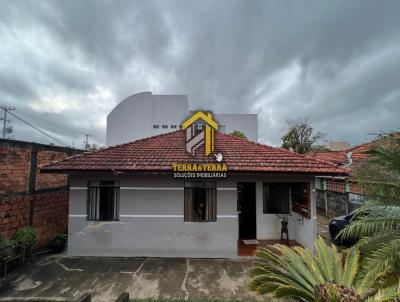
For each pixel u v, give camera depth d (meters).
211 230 8.16
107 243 8.16
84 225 8.22
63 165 8.04
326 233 11.33
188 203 8.30
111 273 6.86
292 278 4.43
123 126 28.03
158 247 8.16
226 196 8.27
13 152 7.59
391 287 3.48
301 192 9.07
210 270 7.06
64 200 10.35
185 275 6.73
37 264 7.48
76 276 6.67
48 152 9.33
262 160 8.66
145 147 9.70
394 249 3.69
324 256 4.89
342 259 4.93
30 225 8.26
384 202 4.20
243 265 7.43
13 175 7.58
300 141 34.56
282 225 9.23
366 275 3.90
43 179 9.01
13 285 6.17
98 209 8.38
